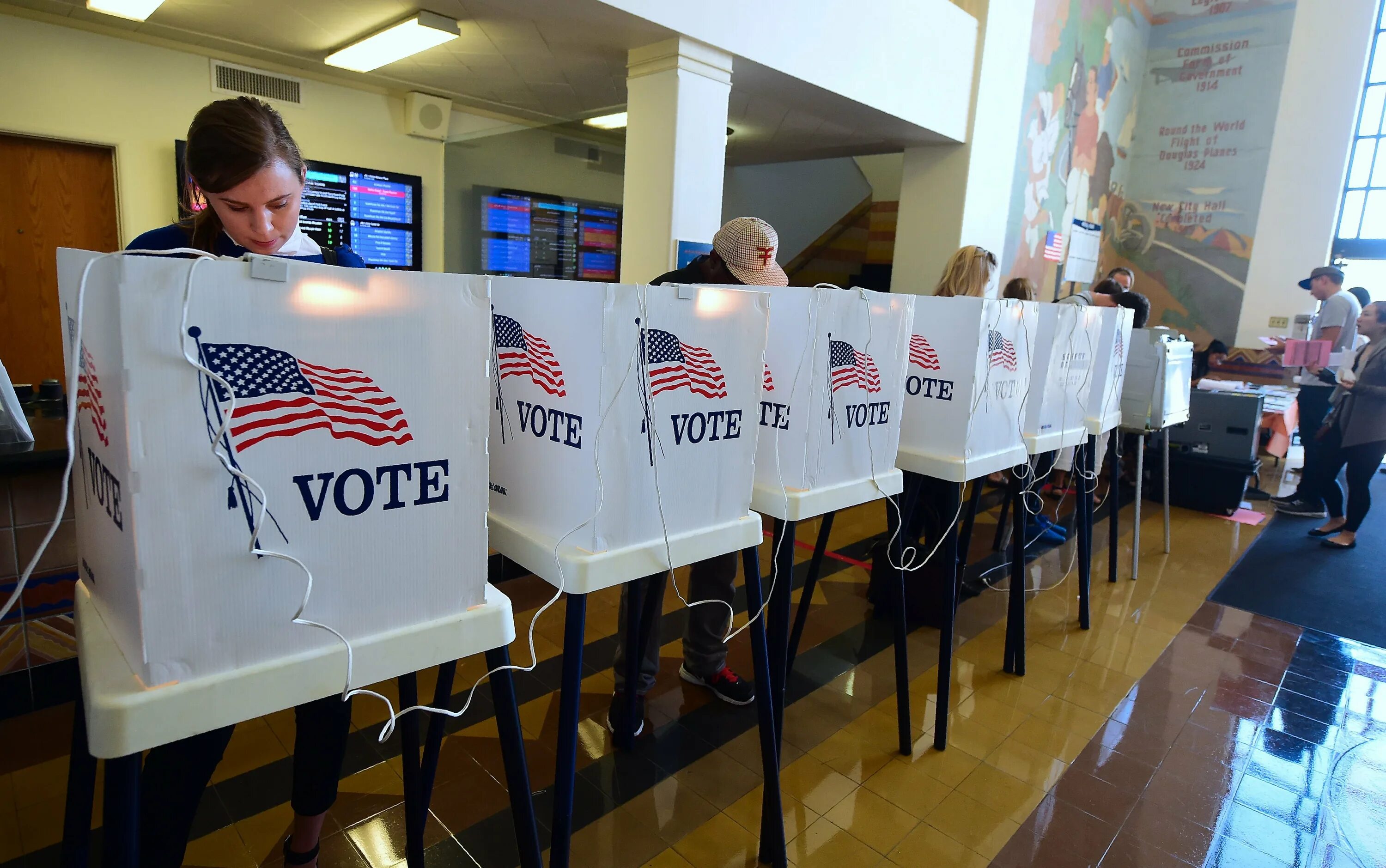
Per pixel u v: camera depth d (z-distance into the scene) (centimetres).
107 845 69
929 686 219
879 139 456
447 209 403
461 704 194
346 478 73
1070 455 405
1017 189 535
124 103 301
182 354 61
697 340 109
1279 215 637
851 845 152
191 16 275
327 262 106
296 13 267
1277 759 191
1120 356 278
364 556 76
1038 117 540
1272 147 635
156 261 59
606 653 224
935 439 186
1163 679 231
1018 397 200
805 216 673
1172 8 673
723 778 171
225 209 90
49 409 202
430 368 77
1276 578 327
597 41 281
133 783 69
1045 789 174
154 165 312
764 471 151
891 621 261
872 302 150
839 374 147
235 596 68
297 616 72
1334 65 602
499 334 112
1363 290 488
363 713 188
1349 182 627
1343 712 216
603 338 96
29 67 278
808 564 313
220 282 62
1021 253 561
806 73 325
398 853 142
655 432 106
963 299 176
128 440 60
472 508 84
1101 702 215
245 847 141
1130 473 457
